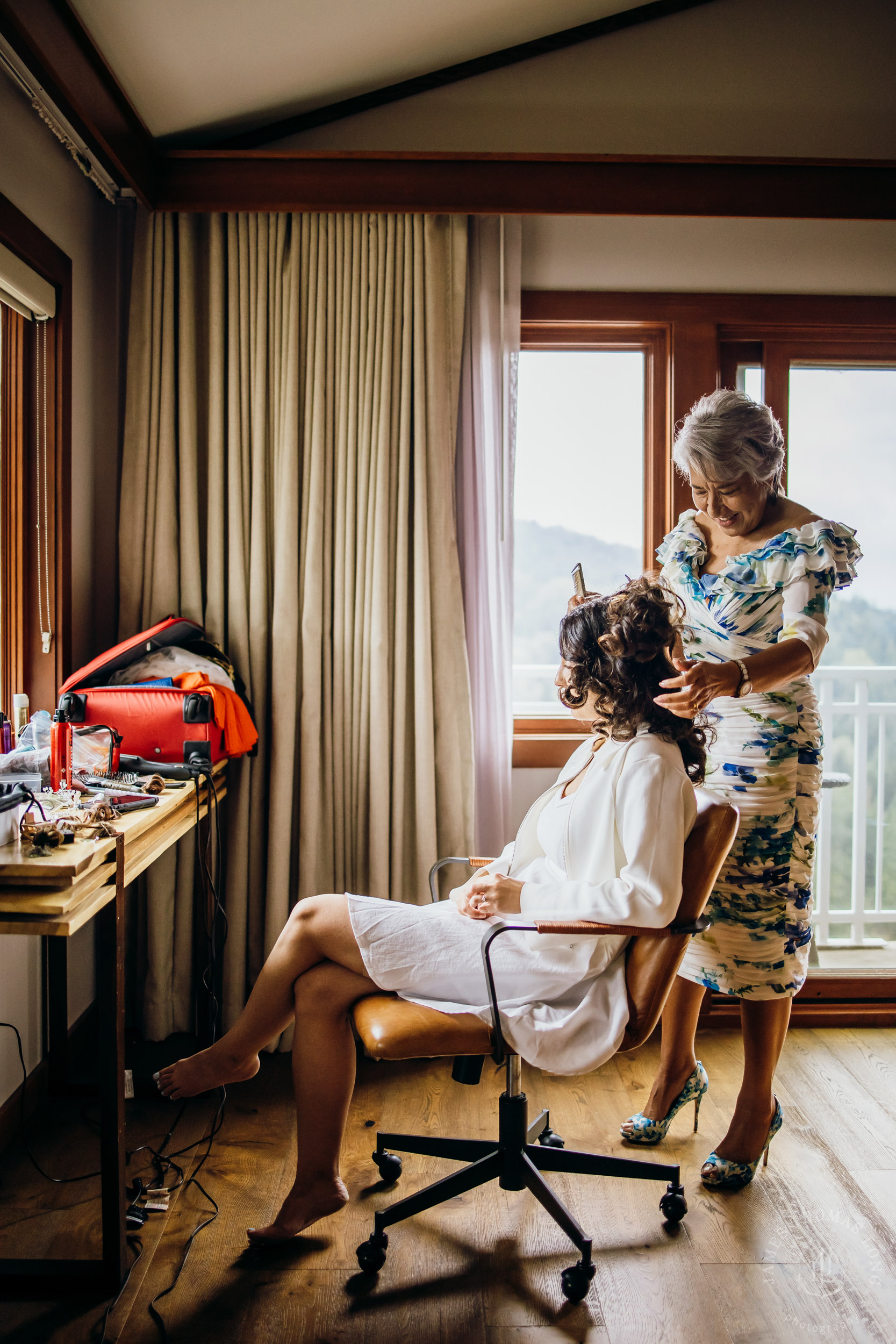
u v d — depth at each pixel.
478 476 2.56
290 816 2.43
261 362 2.45
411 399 2.49
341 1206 1.61
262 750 2.46
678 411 2.63
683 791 1.49
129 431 2.45
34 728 1.86
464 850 2.51
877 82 2.59
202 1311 1.46
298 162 2.38
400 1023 1.45
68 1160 1.90
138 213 2.42
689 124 2.58
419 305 2.46
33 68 1.74
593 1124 2.07
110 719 2.03
